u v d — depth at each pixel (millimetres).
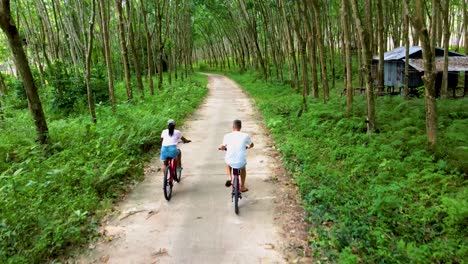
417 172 7496
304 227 5613
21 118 16203
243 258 4879
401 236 5094
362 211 5887
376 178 7184
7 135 11555
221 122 14984
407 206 6047
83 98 18109
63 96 18016
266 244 5195
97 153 9070
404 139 9555
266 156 9703
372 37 21656
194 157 9922
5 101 22469
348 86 13000
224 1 36281
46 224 5484
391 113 12523
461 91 19875
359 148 9148
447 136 9500
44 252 5066
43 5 22750
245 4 30859
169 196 6992
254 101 21281
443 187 6531
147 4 28891
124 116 13641
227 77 48344
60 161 8781
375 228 5230
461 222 5191
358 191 6695
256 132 12805
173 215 6305
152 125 12055
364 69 10586
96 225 5973
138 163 9258
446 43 15562
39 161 8750
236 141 6430
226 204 6672
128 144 9883
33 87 9477
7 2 8547
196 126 14258
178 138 7340
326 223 5633
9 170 7703
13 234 5188
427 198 6242
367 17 20156
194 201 6879
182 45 39188
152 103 18266
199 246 5238
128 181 8086
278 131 12203
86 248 5305
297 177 7719
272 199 6785
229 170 6723
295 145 9977
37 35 29047
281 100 18812
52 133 10992
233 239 5379
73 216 5969
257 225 5781
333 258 4680
